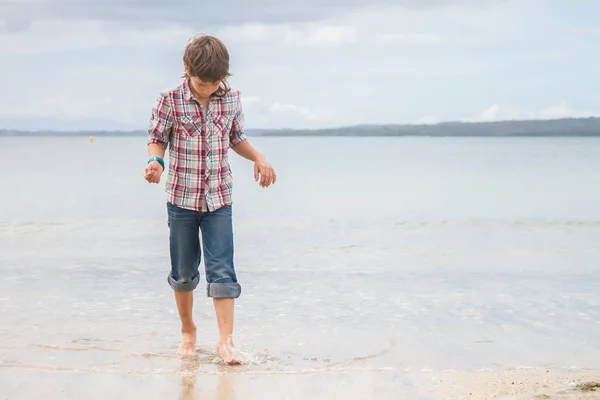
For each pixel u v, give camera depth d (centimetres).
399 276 610
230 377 344
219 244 386
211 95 383
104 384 332
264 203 1295
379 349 397
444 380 337
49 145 7050
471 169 2441
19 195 1371
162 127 380
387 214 1110
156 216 1045
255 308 495
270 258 696
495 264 668
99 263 657
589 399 307
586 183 1711
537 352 392
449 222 1003
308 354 386
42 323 451
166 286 565
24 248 738
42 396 313
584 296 534
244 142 405
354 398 311
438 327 446
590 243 804
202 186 383
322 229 928
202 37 374
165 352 392
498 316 475
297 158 3825
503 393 317
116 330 437
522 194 1445
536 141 8094
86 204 1215
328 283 578
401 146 6788
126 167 2631
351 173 2280
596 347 404
